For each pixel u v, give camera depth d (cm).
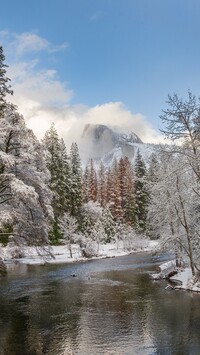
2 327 1730
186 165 2573
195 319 1831
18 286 2808
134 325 1752
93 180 9088
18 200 2008
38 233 2103
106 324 1775
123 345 1480
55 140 5956
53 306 2145
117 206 7912
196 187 2669
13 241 2083
